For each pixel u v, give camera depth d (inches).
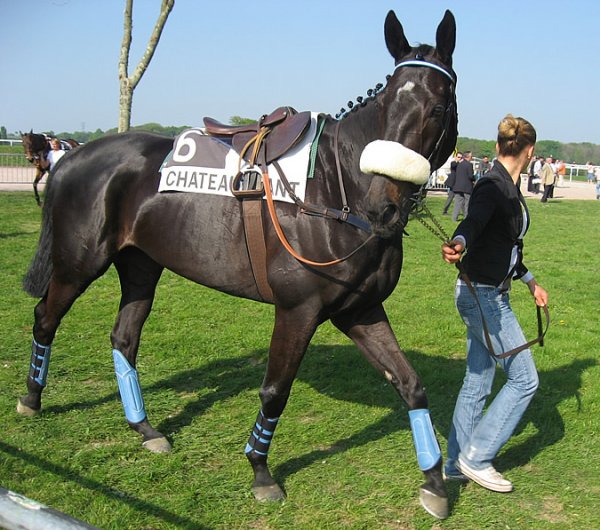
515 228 118.7
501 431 123.3
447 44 107.3
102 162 142.1
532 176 1099.9
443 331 234.2
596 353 212.2
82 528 45.2
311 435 148.1
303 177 116.1
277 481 128.3
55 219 146.5
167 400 166.7
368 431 151.9
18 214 528.1
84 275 144.7
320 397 171.8
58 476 126.9
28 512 46.3
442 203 800.9
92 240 141.5
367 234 111.6
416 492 125.3
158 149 140.0
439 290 306.2
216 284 129.8
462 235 112.3
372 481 128.6
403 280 327.0
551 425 156.1
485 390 129.0
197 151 132.0
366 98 117.1
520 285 325.7
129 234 139.5
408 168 99.5
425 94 103.0
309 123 121.3
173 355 200.7
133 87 504.1
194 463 135.3
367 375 187.8
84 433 146.1
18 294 269.7
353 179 112.9
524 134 118.3
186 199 130.3
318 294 114.9
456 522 116.7
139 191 136.9
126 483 126.6
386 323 121.6
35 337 152.7
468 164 595.5
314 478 130.1
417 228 534.9
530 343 121.6
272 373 119.7
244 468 133.1
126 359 146.6
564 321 253.4
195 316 245.9
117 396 168.1
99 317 238.7
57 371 182.4
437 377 186.2
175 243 132.0
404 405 167.2
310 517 117.0
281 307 117.8
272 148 120.8
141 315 149.9
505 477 132.8
